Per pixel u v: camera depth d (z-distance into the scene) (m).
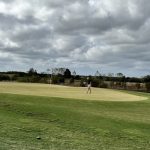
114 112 24.31
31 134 15.12
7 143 12.95
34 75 73.00
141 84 66.62
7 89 35.56
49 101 26.02
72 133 16.28
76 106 25.50
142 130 18.66
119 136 16.72
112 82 66.25
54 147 13.23
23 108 21.31
